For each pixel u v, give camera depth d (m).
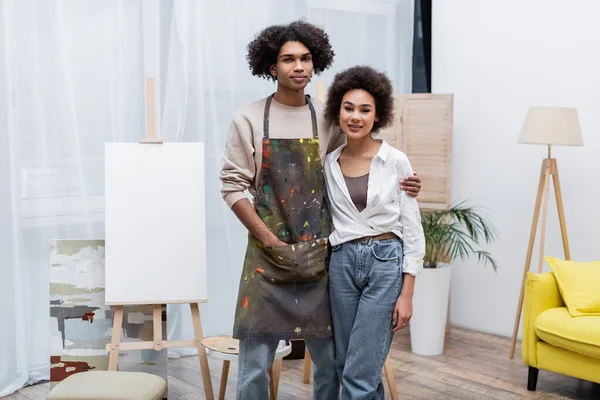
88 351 3.55
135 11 4.11
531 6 4.60
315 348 2.82
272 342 2.76
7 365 3.77
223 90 4.46
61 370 3.54
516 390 3.83
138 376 3.02
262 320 2.70
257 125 2.68
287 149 2.69
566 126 4.08
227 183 2.70
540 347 3.76
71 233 3.98
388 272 2.66
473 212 4.90
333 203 2.74
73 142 3.94
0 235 3.72
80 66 3.95
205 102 4.40
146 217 3.46
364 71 2.67
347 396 2.73
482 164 4.91
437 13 5.13
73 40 3.91
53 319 3.54
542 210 4.29
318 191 2.73
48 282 3.94
